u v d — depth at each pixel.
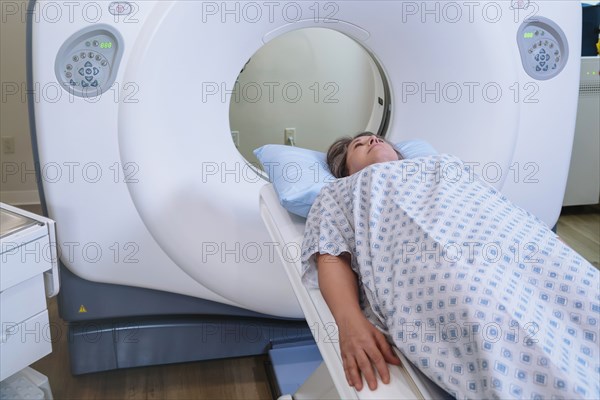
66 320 1.75
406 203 1.12
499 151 1.85
